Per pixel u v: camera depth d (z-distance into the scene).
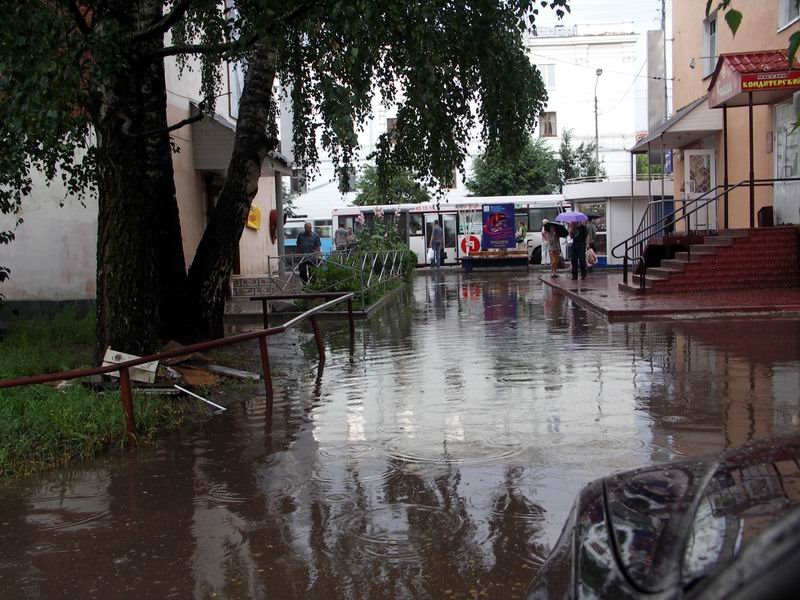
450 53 11.01
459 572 4.21
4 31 6.95
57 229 15.45
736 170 20.84
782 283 17.11
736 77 16.70
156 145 11.30
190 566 4.39
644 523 2.28
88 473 6.19
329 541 4.67
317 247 23.70
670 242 20.11
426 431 7.04
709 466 2.53
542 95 13.09
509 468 5.86
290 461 6.31
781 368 9.16
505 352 11.40
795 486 2.17
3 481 6.03
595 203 33.44
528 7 10.45
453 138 13.02
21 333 12.30
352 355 11.91
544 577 2.47
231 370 10.02
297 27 8.95
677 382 8.66
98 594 4.09
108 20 8.08
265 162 19.83
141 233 9.28
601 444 6.37
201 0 8.63
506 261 33.69
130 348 9.17
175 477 6.01
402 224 38.06
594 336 12.57
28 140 9.45
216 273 11.74
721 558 1.85
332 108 7.79
